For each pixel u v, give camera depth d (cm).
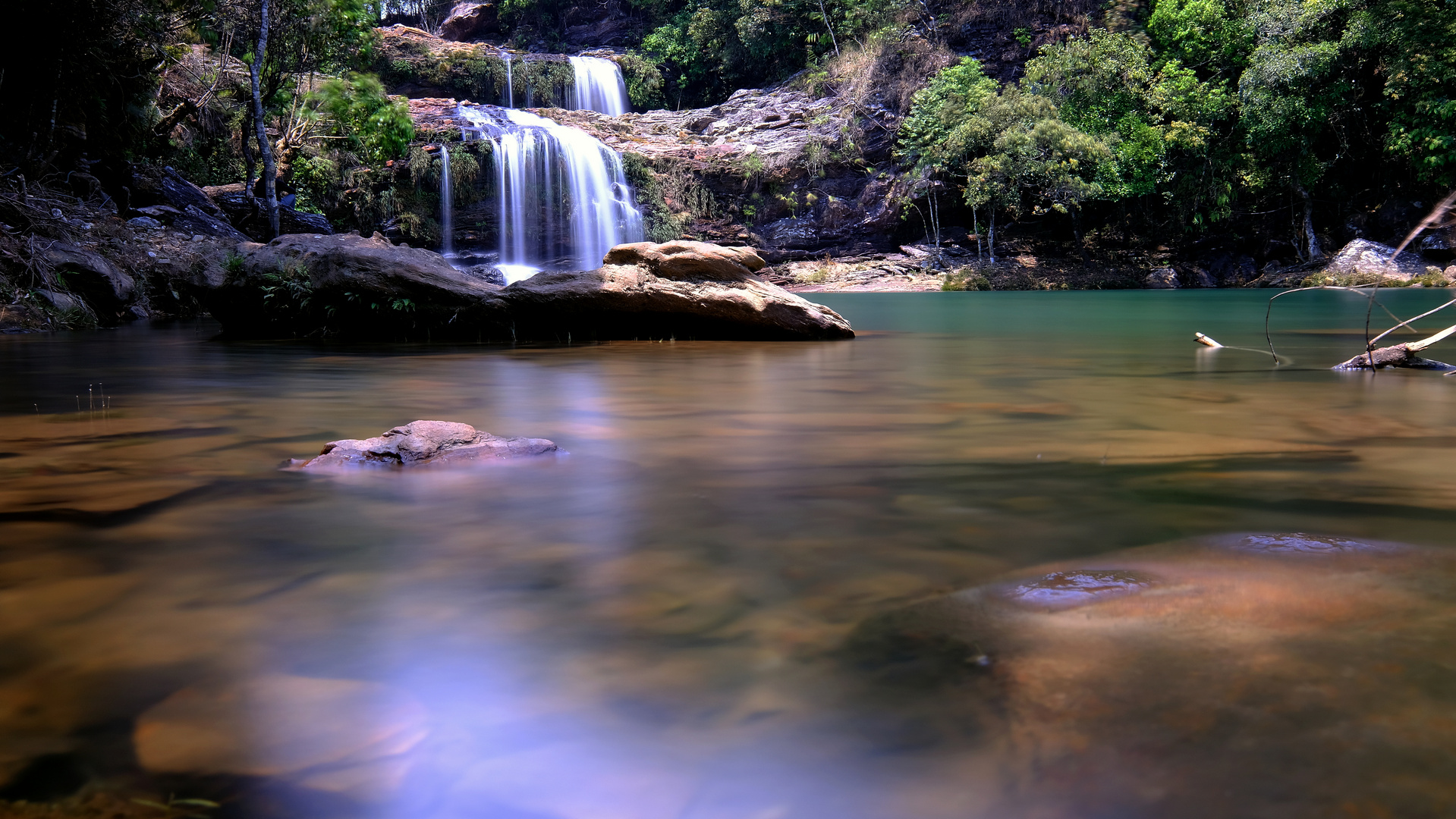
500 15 4634
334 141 2489
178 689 107
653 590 142
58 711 102
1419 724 92
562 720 99
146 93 1605
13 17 1116
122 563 157
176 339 763
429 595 141
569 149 3172
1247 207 3231
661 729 97
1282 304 1633
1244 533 171
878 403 380
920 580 146
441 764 91
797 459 258
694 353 645
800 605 135
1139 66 3002
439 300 761
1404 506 194
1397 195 2959
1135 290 2922
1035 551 162
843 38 3828
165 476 233
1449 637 114
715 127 3675
